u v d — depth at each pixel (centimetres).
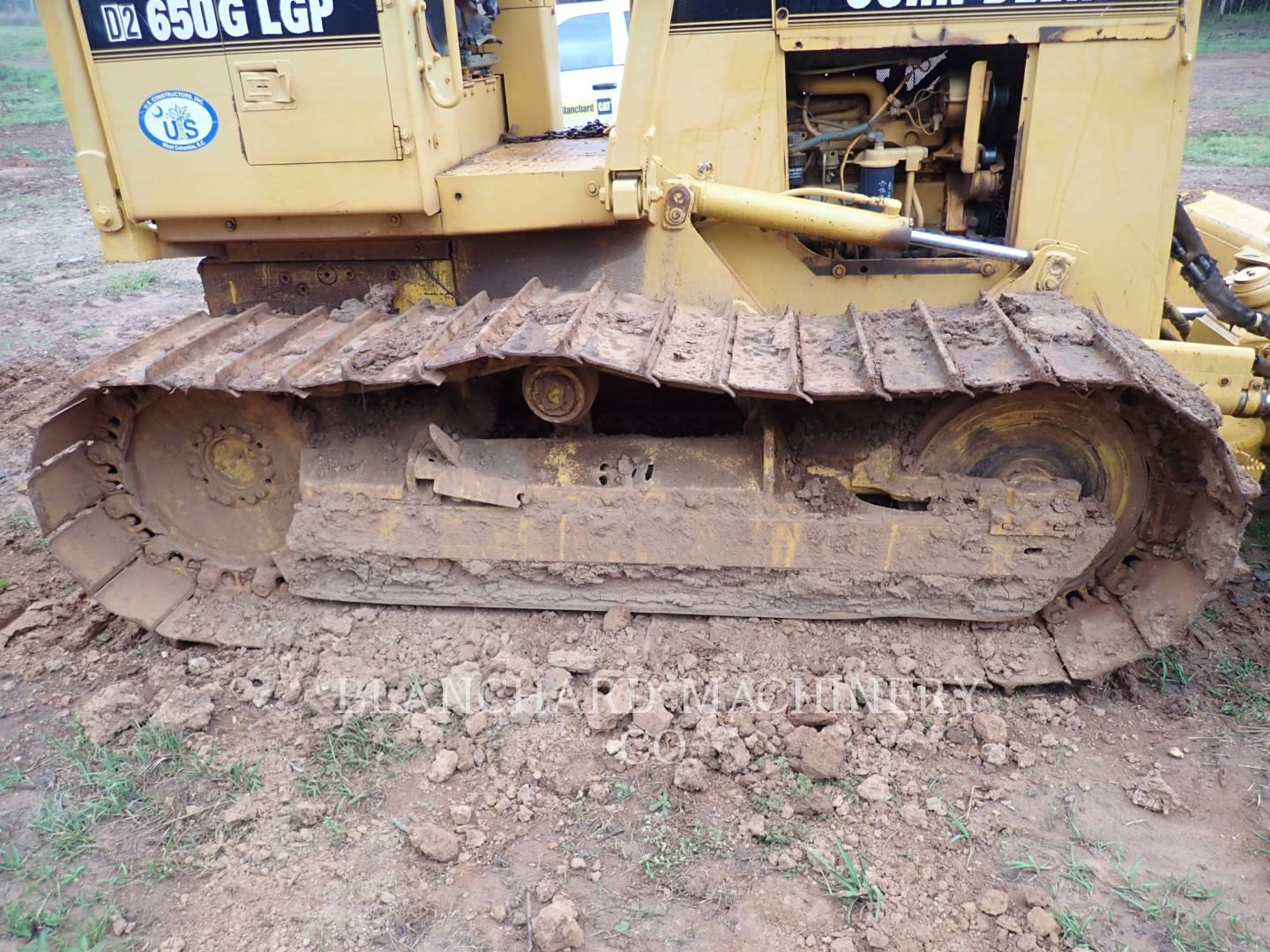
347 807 319
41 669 391
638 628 389
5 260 1061
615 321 346
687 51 389
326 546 386
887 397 305
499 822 312
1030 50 374
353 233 365
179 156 350
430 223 361
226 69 336
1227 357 387
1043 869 290
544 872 294
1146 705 360
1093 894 282
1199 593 348
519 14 472
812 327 361
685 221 372
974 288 402
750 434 371
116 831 314
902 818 309
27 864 303
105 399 381
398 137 339
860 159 408
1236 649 390
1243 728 347
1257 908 278
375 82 333
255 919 281
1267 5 2739
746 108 393
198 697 362
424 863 297
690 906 281
